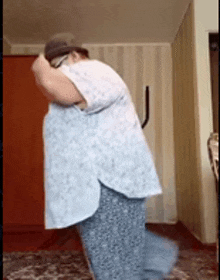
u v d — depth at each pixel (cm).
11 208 362
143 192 91
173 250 108
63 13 358
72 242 283
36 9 350
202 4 304
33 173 365
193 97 317
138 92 442
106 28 397
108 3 335
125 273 89
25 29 401
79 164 87
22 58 372
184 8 344
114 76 92
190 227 345
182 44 371
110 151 89
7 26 393
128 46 448
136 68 446
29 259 224
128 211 91
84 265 206
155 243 106
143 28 399
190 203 342
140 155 93
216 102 363
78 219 85
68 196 87
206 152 290
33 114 369
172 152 434
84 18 371
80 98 86
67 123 90
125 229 90
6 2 334
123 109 94
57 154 89
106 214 89
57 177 89
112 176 88
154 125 438
